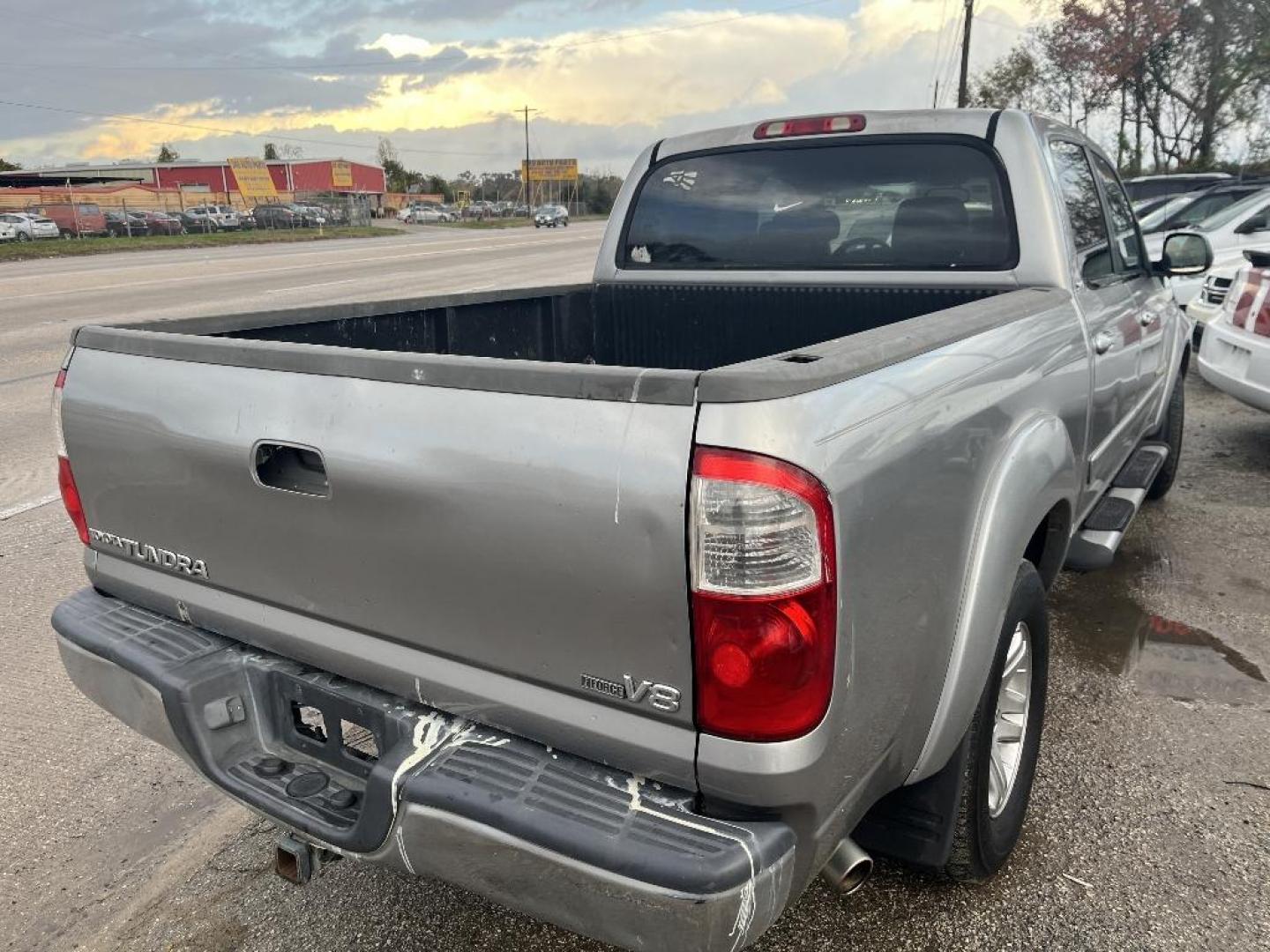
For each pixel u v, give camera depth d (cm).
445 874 179
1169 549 502
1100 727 337
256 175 6594
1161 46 2728
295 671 217
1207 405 840
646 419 158
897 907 254
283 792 211
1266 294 619
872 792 192
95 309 1522
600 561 163
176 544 229
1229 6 2562
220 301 1617
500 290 380
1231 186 1197
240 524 213
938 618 199
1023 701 263
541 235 4825
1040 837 280
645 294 420
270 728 226
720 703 161
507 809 169
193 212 5569
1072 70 2922
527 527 169
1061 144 363
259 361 203
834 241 375
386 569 192
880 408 176
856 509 164
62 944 250
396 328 338
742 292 395
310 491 201
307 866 213
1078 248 345
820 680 161
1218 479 624
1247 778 306
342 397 190
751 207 390
